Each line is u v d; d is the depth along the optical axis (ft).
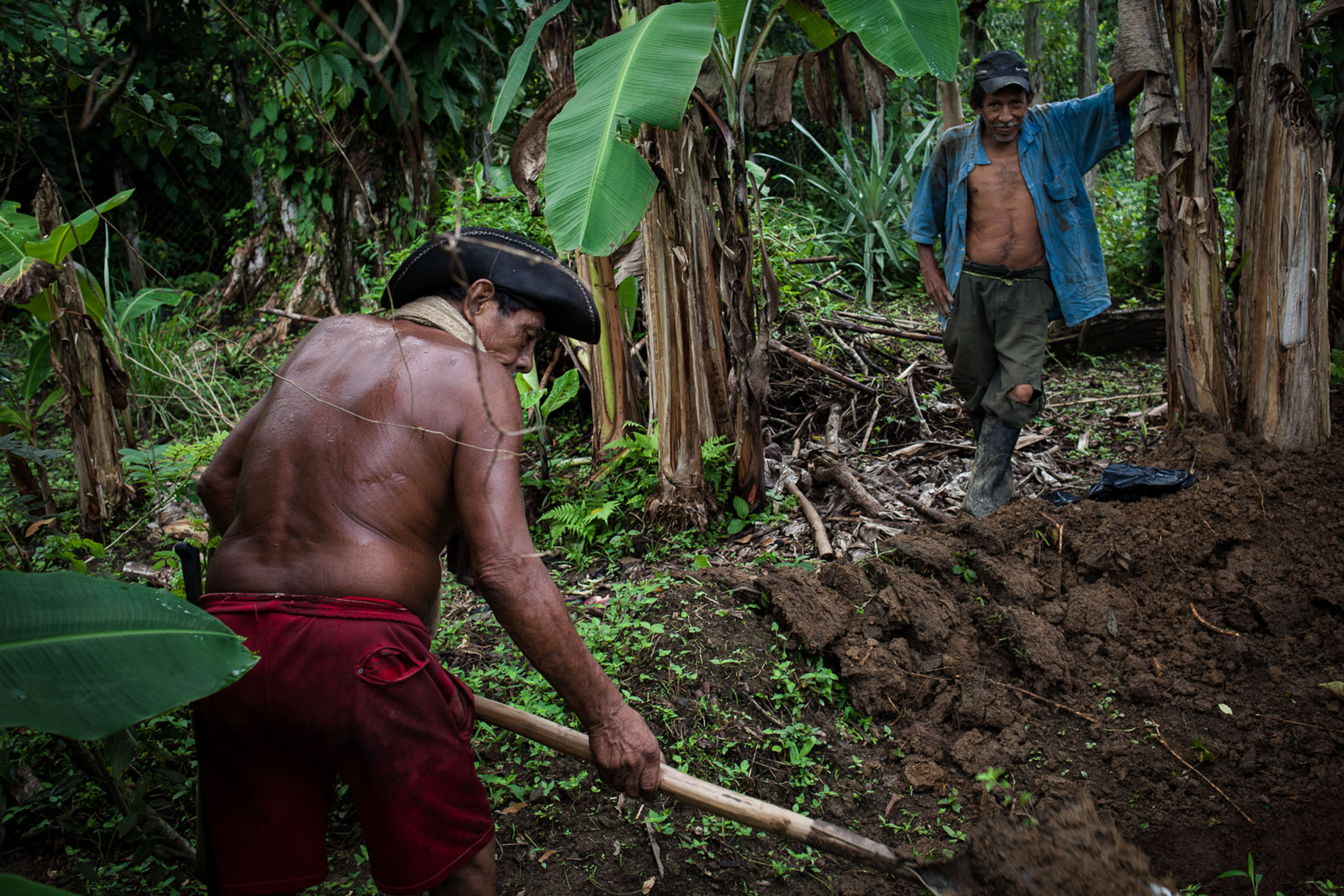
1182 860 7.77
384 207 24.53
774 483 14.37
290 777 5.49
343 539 5.35
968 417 16.26
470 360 5.69
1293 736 8.70
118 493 15.12
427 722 5.35
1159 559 10.50
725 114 12.05
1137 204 24.94
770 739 8.77
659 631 9.66
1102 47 41.83
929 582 10.25
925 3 9.09
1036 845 6.12
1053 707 9.29
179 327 23.24
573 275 6.38
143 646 4.60
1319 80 14.70
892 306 23.67
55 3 10.40
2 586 4.53
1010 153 11.66
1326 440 11.92
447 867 5.45
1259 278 12.01
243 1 11.56
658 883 7.48
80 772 8.32
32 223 13.80
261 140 26.11
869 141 29.94
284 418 5.63
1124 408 16.67
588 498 13.21
